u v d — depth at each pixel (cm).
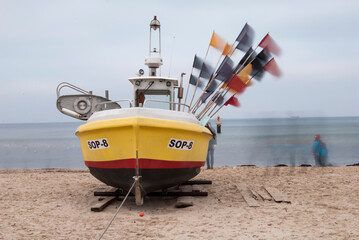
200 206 736
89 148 738
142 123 650
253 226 568
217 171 1313
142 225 592
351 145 3706
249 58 943
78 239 517
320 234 516
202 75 959
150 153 672
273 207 707
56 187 1018
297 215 635
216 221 607
